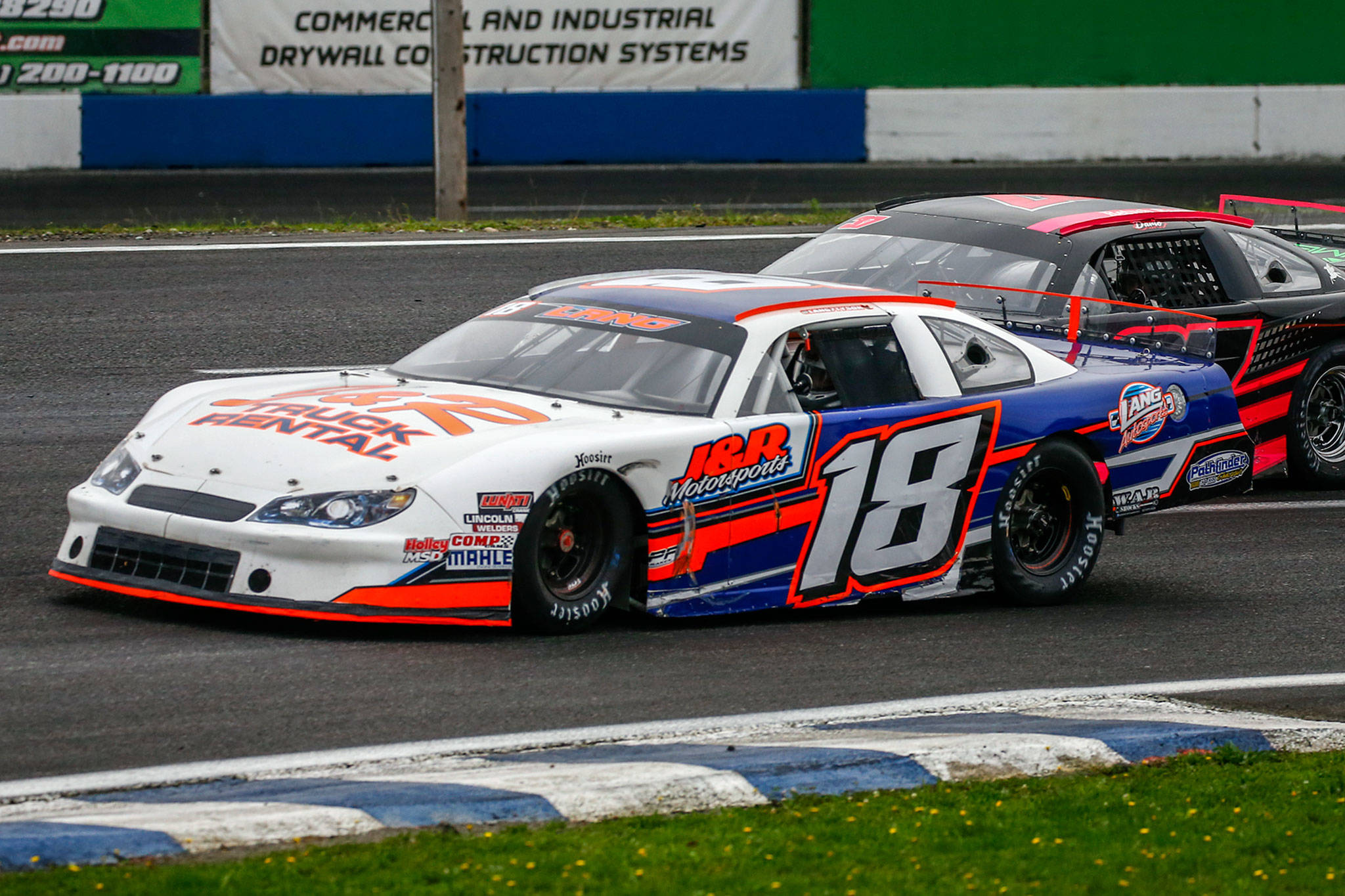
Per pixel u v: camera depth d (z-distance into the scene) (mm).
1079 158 88250
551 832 14812
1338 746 19438
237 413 22766
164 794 15516
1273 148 89500
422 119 82062
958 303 32250
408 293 49062
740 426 23172
